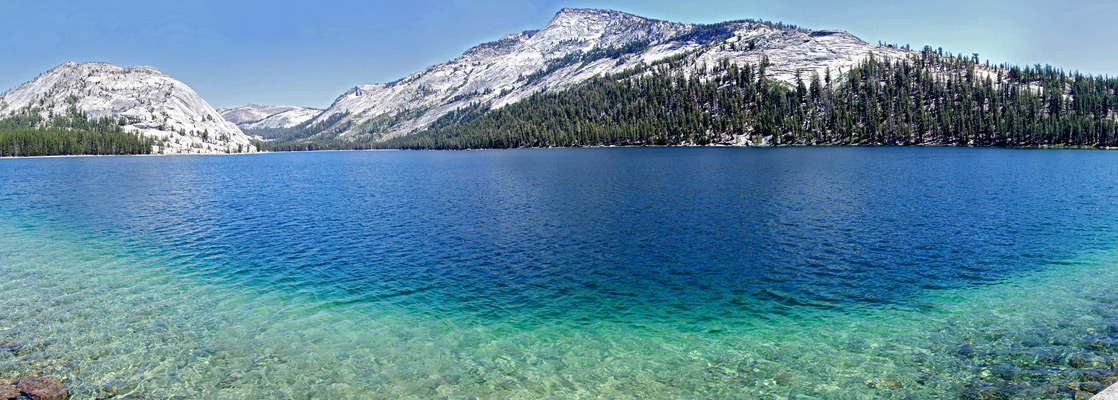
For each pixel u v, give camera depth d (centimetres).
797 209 4975
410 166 15500
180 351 1933
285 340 2038
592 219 4625
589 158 16812
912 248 3369
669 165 11994
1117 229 3838
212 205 6019
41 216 5203
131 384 1683
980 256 3150
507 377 1741
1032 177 7831
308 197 6819
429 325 2197
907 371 1722
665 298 2506
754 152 18050
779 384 1666
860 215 4591
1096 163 10794
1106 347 1828
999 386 1597
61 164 18250
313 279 2864
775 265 3028
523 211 5191
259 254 3453
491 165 14425
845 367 1767
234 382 1702
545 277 2870
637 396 1611
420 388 1667
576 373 1766
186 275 2948
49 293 2611
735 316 2262
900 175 8419
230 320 2245
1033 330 2011
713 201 5612
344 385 1684
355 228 4381
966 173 8656
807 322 2178
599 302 2464
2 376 1719
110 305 2434
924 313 2239
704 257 3234
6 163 19050
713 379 1709
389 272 2995
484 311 2361
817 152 17212
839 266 2988
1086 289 2494
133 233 4228
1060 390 1552
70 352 1916
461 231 4188
